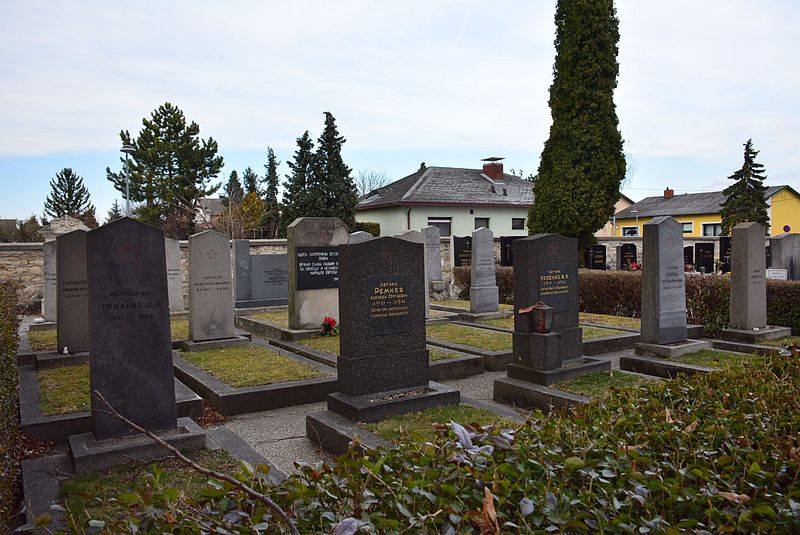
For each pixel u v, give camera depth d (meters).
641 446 3.18
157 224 33.44
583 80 17.73
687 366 7.81
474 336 10.86
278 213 37.84
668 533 2.25
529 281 7.90
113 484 4.39
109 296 5.03
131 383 5.12
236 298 15.62
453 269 19.31
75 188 60.62
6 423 4.49
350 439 5.32
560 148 18.33
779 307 11.08
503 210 31.41
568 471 2.85
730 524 2.44
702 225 40.16
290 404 7.31
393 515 2.51
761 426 3.51
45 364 8.30
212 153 35.06
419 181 31.69
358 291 6.30
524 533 2.33
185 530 2.32
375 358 6.38
